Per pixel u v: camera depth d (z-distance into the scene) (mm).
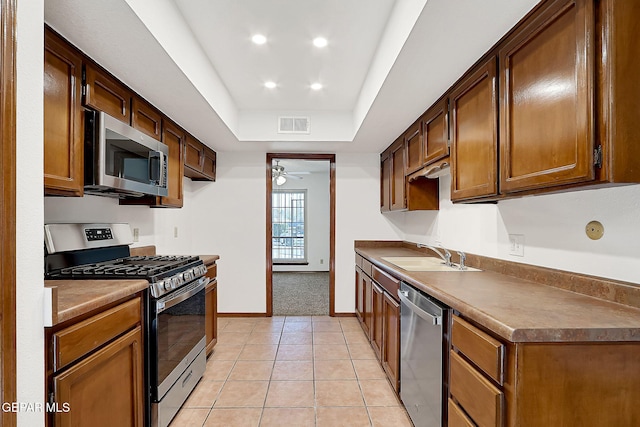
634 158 997
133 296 1612
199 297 2422
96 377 1303
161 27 1588
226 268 4105
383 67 2033
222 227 4109
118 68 1802
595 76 1029
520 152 1396
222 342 3256
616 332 995
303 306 4637
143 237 2963
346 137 3531
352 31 2051
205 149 3678
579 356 1001
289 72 2615
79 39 1510
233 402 2205
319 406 2160
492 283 1689
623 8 995
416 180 3021
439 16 1366
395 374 2215
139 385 1633
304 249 7699
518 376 991
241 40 2150
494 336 1122
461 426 1297
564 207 1535
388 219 4164
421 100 2316
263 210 4129
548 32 1230
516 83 1428
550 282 1604
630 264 1228
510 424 1014
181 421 1999
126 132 1893
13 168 771
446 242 2824
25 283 823
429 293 1593
